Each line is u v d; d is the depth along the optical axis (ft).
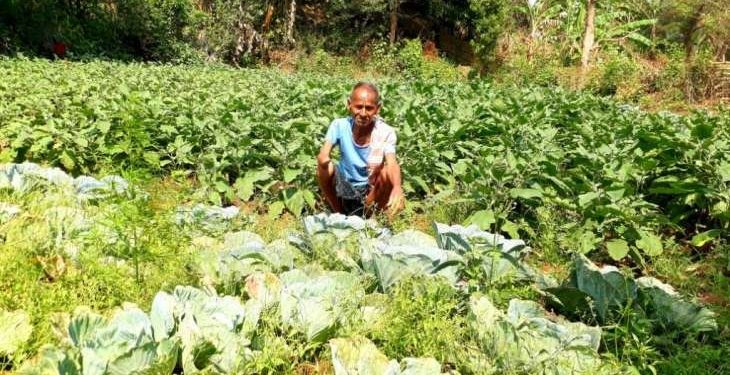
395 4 98.07
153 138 23.29
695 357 10.05
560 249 16.55
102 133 22.57
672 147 21.18
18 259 10.53
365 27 104.12
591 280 11.28
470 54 115.75
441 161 23.40
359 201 17.43
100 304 9.96
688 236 19.02
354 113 16.01
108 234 11.48
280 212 18.78
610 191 17.37
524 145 23.44
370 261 11.19
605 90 80.48
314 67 92.43
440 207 18.44
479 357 8.88
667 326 11.18
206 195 18.54
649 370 9.82
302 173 19.95
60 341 8.36
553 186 19.47
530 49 97.50
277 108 28.76
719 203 18.13
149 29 81.00
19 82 31.78
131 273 10.95
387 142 16.37
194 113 25.38
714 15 90.68
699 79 76.64
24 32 66.85
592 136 24.62
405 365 8.34
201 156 21.22
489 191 17.63
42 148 21.57
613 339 10.44
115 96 27.94
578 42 98.99
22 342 8.46
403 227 15.57
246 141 20.79
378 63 94.73
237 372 8.27
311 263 11.56
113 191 12.66
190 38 85.51
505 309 10.63
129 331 8.36
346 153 16.71
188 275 10.88
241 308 9.16
